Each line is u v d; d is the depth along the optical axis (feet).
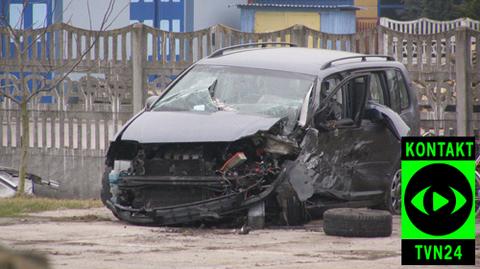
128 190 75.82
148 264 53.72
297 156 73.41
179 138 72.49
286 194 72.90
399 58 122.62
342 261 56.18
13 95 121.60
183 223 74.33
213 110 77.46
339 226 69.51
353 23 231.09
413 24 224.74
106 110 120.16
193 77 83.35
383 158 83.41
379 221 69.21
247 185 72.08
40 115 120.98
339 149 78.54
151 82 120.67
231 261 55.52
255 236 69.51
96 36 119.24
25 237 65.98
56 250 59.26
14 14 200.64
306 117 75.46
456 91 122.42
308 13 229.66
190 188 73.26
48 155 120.78
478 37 122.62
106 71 120.47
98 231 70.28
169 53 120.67
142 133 74.33
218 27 120.37
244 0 240.53
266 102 78.02
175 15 227.20
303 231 73.10
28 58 121.29
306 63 81.87
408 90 91.35
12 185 108.47
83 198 119.75
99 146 120.16
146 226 74.54
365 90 83.10
